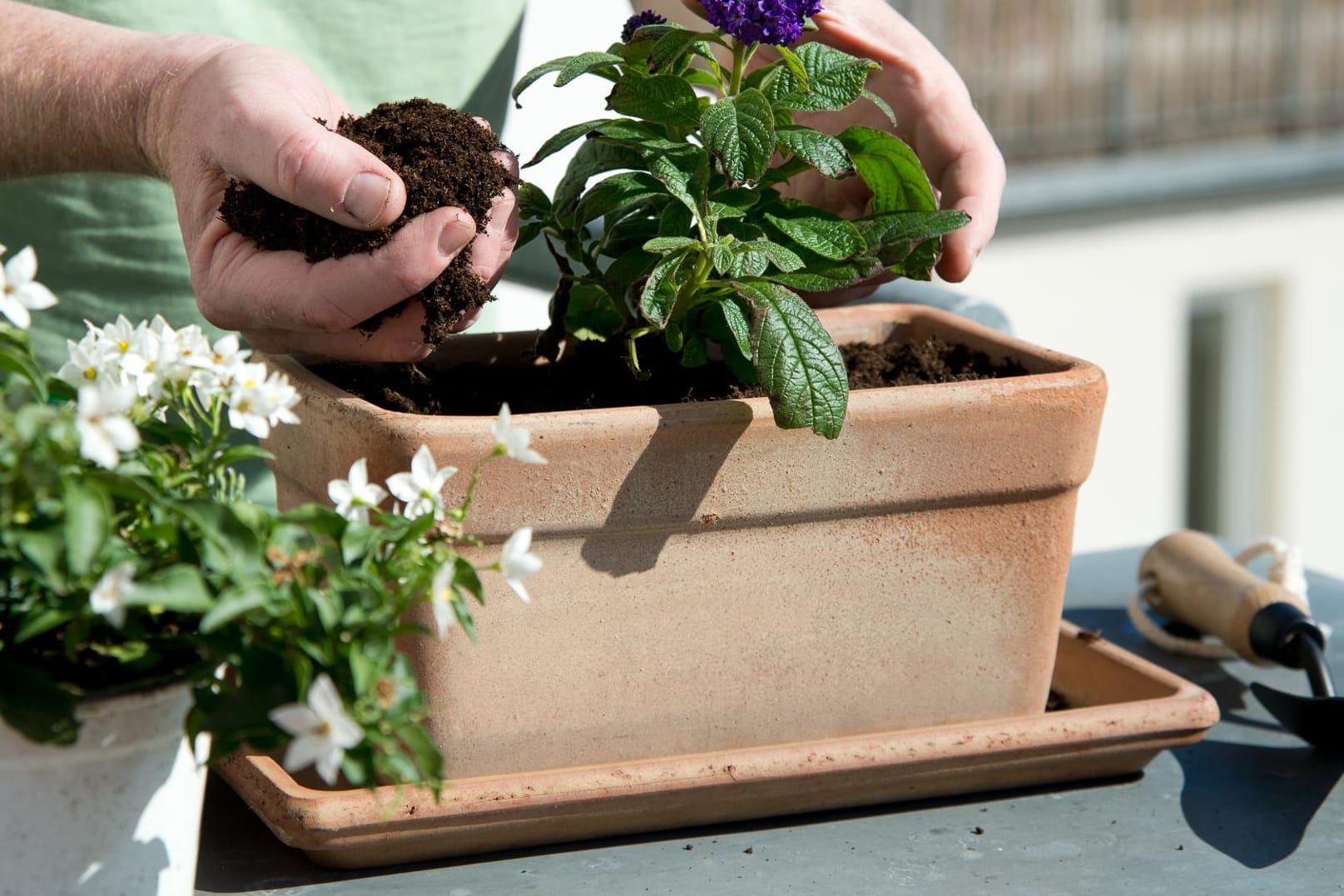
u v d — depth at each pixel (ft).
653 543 4.46
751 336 4.46
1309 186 22.33
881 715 4.62
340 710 3.79
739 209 4.58
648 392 4.74
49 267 5.57
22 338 3.96
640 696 4.51
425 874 4.42
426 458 4.13
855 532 4.54
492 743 4.46
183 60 4.68
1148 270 21.89
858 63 4.59
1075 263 21.56
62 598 3.87
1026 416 4.54
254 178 4.38
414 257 4.34
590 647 4.47
